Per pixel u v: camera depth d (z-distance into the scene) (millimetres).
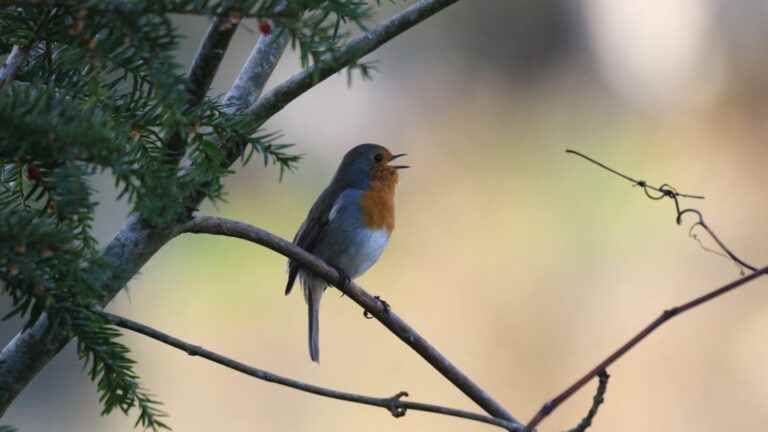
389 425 13328
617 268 14883
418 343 5078
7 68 2908
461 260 15391
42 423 14578
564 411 13398
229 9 2652
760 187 15969
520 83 18938
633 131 17812
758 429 13016
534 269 15094
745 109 17516
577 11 18844
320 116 18547
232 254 15766
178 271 15555
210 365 14523
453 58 19031
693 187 16109
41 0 2615
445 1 4527
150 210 2682
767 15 17859
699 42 18297
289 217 16906
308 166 18094
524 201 16625
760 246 14734
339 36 2857
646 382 13430
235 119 3422
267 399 14078
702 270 14547
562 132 18156
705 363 13484
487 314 14477
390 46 18922
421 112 18703
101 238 12969
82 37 2756
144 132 3016
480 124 18625
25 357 3854
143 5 2615
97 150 2490
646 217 15555
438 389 13617
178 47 2764
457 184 17469
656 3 18344
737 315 13984
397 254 15516
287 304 15117
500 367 13891
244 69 4785
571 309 14445
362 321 14414
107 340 3102
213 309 15125
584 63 18875
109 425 14586
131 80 3074
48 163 2682
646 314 14102
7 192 3271
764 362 13398
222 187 3270
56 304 2820
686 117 17797
